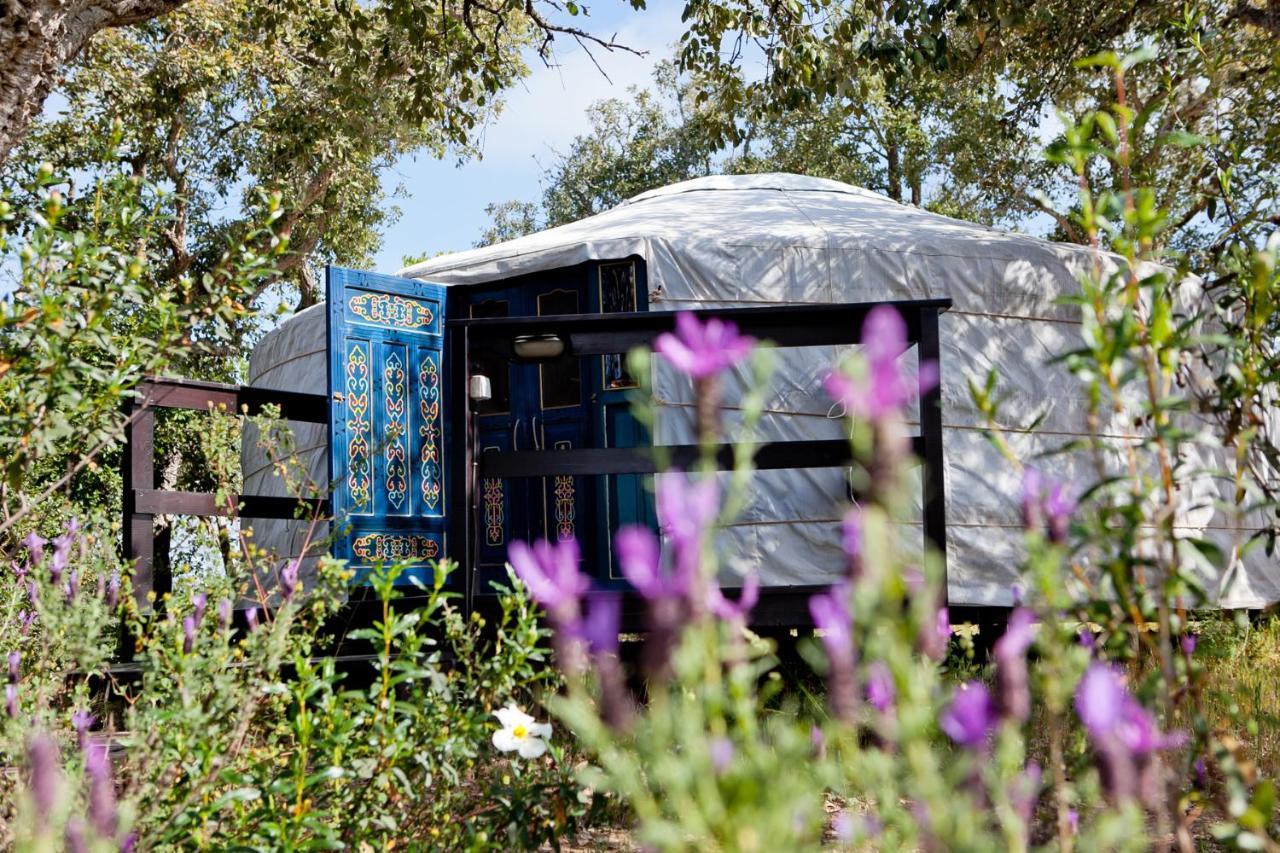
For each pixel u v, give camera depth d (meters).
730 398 7.24
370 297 6.74
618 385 7.43
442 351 7.09
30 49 5.44
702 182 10.28
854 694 1.01
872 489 0.85
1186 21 3.30
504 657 2.83
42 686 2.87
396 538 6.64
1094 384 1.61
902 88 19.91
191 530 6.27
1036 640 1.33
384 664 2.70
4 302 2.91
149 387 6.03
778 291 7.69
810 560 7.20
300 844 2.38
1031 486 1.39
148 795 2.34
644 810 0.98
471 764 3.03
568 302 7.87
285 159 18.97
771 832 0.95
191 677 2.42
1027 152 19.67
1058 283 8.21
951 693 1.11
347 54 14.16
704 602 0.95
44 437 2.98
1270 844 1.38
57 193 3.05
